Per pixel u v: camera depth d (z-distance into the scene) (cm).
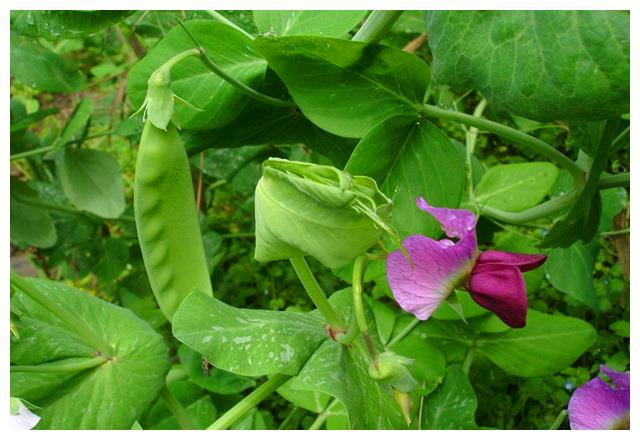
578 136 26
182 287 24
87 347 26
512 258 21
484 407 38
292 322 24
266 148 40
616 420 22
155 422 33
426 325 33
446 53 21
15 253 54
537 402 39
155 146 22
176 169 23
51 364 26
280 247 20
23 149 42
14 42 34
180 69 26
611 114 19
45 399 25
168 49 26
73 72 35
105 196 37
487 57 20
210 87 27
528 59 20
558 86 19
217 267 44
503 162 50
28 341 26
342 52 23
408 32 39
